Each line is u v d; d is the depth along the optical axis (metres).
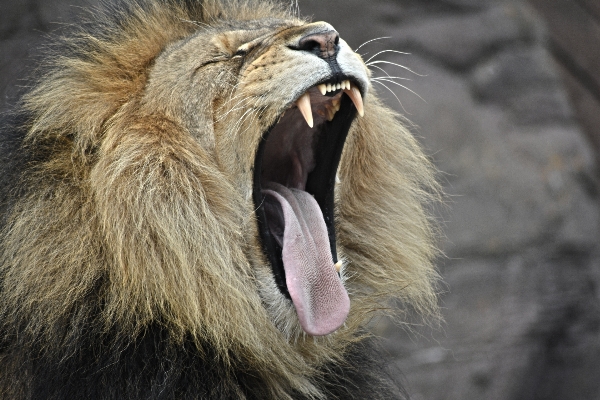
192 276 6.70
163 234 6.66
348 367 7.81
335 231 7.93
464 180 15.06
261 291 7.27
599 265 15.27
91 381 6.38
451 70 15.95
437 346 14.46
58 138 6.92
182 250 6.67
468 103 15.61
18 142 7.05
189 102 7.22
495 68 16.17
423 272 8.19
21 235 6.55
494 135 15.52
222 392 6.64
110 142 6.79
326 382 7.49
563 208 15.34
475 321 14.59
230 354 6.93
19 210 6.68
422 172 8.49
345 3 15.22
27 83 7.96
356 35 15.27
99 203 6.55
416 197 8.44
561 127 16.19
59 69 7.45
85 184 6.68
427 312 8.38
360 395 7.83
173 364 6.48
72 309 6.51
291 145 8.11
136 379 6.42
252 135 7.18
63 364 6.44
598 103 17.17
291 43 7.05
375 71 15.30
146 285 6.55
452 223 14.87
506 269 14.88
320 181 8.02
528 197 15.25
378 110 8.29
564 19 17.59
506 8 16.66
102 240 6.57
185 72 7.26
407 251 8.12
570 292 14.96
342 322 6.89
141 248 6.59
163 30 7.75
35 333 6.43
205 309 6.75
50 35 8.48
